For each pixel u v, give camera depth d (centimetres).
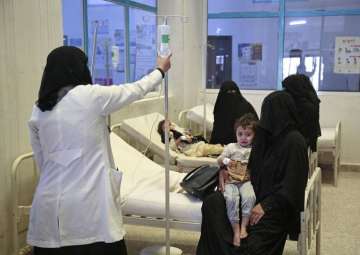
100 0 459
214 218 248
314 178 283
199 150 433
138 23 549
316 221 298
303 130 329
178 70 602
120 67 508
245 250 232
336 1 591
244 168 266
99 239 204
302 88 341
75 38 421
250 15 629
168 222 265
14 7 285
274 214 234
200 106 602
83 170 201
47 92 202
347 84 600
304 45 612
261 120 244
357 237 353
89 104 200
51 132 201
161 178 335
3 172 279
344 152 596
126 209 285
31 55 303
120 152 374
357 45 589
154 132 463
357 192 486
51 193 202
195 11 632
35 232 207
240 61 645
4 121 279
